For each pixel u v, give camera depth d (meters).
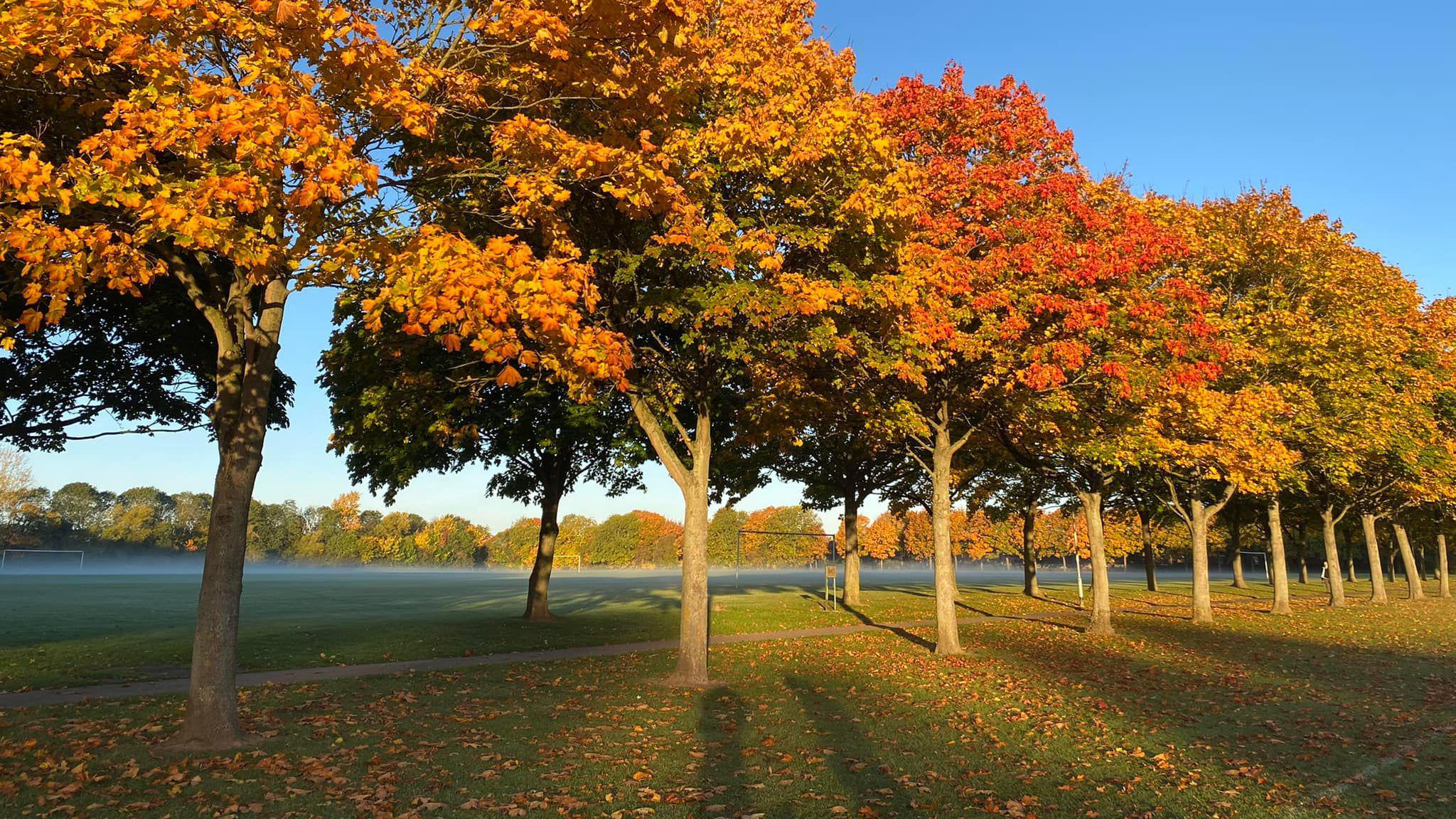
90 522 129.38
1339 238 26.66
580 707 11.69
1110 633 22.80
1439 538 45.69
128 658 16.44
